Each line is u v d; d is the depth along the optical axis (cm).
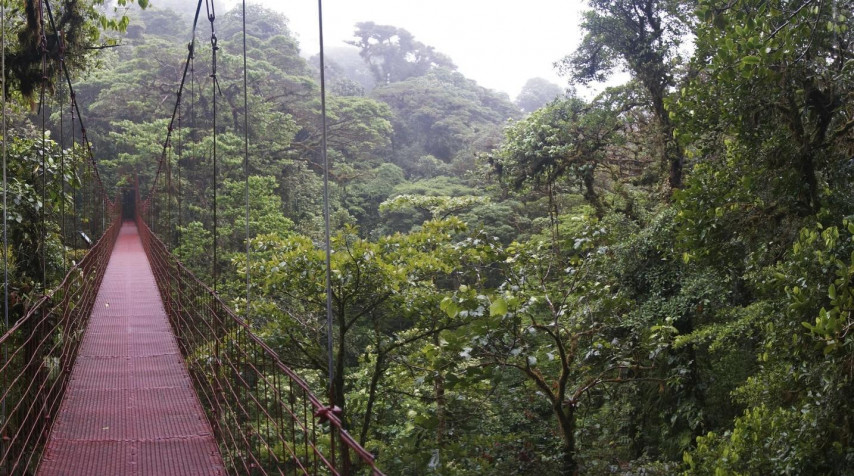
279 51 5522
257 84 4262
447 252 1122
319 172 4422
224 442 599
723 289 1184
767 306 870
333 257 1060
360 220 4259
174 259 1202
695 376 1273
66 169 1177
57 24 1274
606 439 1308
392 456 1055
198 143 3362
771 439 752
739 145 910
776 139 845
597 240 1068
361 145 5062
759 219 906
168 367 857
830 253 691
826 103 820
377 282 1094
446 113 6469
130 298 1350
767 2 760
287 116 3919
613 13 1662
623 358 1098
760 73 756
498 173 2045
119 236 3262
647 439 1366
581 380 1205
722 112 888
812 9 768
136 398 738
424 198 1709
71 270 934
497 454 1047
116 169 3988
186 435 635
